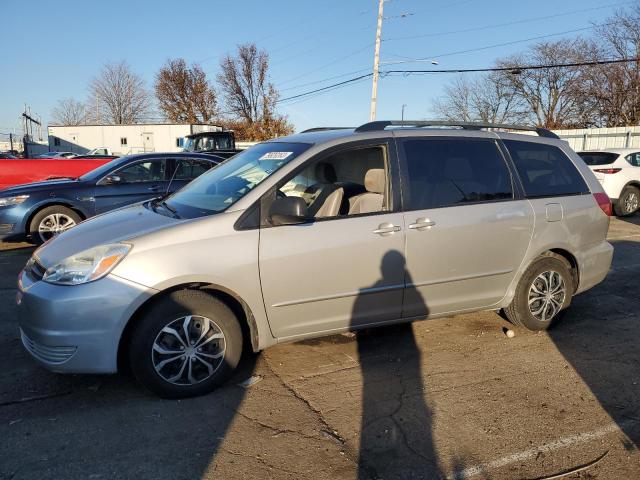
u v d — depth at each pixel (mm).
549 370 3801
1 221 7387
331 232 3506
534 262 4340
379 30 26422
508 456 2766
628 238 9117
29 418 3070
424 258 3799
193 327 3270
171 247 3143
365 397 3375
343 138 3766
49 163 10828
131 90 70062
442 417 3145
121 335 3080
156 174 8383
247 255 3279
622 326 4719
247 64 54594
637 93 38000
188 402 3281
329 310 3592
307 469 2641
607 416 3170
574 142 24672
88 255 3117
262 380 3590
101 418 3078
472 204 3977
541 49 46812
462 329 4594
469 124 4340
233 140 23219
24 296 3152
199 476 2572
